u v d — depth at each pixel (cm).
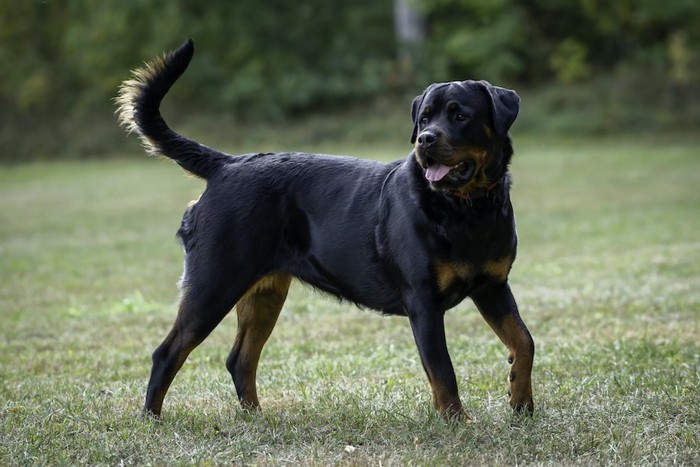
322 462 639
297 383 882
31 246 2081
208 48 5194
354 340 1095
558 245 1817
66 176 3906
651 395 773
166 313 1323
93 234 2267
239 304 810
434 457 635
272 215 766
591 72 4925
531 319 1166
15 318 1299
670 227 1952
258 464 639
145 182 3541
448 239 692
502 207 702
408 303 712
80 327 1236
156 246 2023
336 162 781
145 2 5188
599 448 655
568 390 805
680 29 4772
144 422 737
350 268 749
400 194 719
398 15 5175
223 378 920
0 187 3569
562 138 4272
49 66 5431
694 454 635
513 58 4912
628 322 1121
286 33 5338
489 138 699
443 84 719
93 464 653
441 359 698
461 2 5125
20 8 5506
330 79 5006
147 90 796
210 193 777
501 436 679
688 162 3262
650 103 4462
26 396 859
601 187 2781
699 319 1120
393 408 764
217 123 4791
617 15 4853
